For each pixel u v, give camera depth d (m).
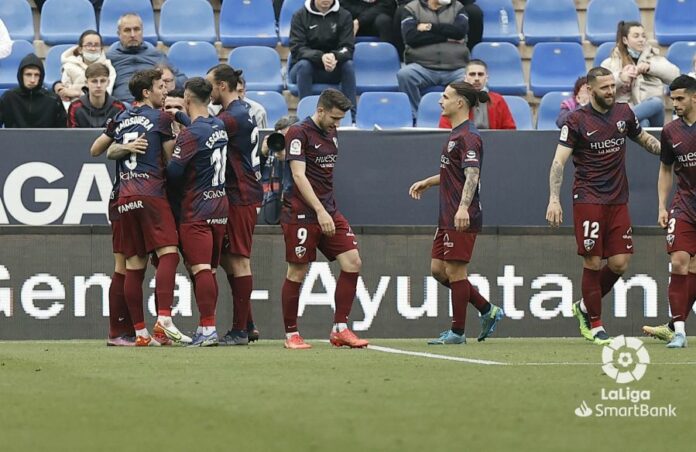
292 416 19.45
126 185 35.16
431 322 42.34
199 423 18.70
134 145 34.81
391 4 56.22
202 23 57.41
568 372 26.55
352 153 42.56
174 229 35.50
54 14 56.72
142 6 57.41
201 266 35.41
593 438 17.42
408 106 52.06
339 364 28.67
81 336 41.69
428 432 17.81
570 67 56.28
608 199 36.31
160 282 35.50
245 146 36.25
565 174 42.72
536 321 42.44
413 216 42.66
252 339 39.16
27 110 44.62
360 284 42.19
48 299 41.59
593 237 36.38
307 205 34.78
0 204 41.75
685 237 35.69
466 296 37.22
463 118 36.12
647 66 50.12
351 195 42.56
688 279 37.03
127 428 18.25
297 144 34.56
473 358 30.69
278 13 59.16
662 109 49.53
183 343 36.22
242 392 22.62
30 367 27.78
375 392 22.61
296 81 53.03
